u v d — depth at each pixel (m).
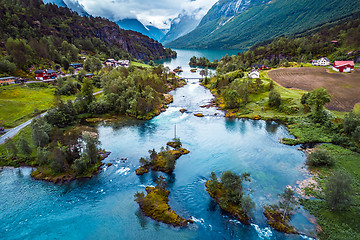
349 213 49.75
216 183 60.22
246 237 47.03
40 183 65.44
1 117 99.69
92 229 50.03
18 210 55.59
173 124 109.88
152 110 125.94
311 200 55.81
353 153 75.44
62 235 48.66
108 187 64.06
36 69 174.75
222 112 127.50
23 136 81.81
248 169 71.00
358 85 140.88
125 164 75.31
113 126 107.44
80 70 187.12
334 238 44.47
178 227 50.06
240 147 85.88
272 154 79.94
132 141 91.50
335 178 51.34
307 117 105.00
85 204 57.56
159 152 82.19
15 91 131.75
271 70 194.62
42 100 125.81
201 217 52.88
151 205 55.53
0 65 148.75
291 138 91.50
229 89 141.12
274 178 65.94
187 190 62.50
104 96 134.00
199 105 141.62
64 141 76.38
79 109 119.88
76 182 66.25
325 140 85.88
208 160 77.31
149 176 69.19
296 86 146.00
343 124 86.94
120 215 53.84
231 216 52.75
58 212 55.03
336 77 161.62
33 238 47.97
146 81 152.75
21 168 72.12
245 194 58.75
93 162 73.69
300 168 70.69
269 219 50.84
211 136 95.94
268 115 115.19
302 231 47.38
